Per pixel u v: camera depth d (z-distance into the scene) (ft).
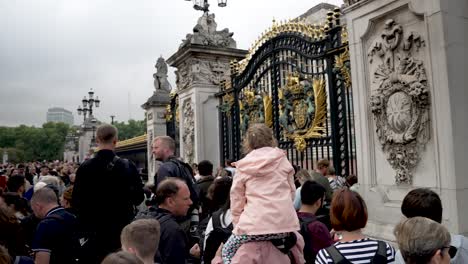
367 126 19.89
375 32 19.76
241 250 9.94
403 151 18.20
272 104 33.27
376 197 19.15
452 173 15.87
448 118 16.03
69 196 18.37
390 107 18.63
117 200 14.51
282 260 10.04
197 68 42.93
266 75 34.86
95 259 14.05
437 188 16.58
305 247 12.03
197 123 42.01
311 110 28.40
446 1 16.52
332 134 26.43
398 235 7.49
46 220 13.53
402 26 18.29
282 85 33.27
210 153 42.29
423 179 17.35
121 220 14.53
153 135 55.88
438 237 7.02
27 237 17.02
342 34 25.59
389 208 18.43
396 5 18.25
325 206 17.31
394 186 18.67
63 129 310.45
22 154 283.79
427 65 17.04
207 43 42.73
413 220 7.47
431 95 16.85
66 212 14.19
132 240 8.59
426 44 17.02
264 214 9.73
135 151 68.39
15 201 19.24
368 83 19.97
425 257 6.97
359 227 9.05
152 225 8.89
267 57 33.96
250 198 10.08
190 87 43.19
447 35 16.33
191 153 43.32
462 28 16.75
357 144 20.38
